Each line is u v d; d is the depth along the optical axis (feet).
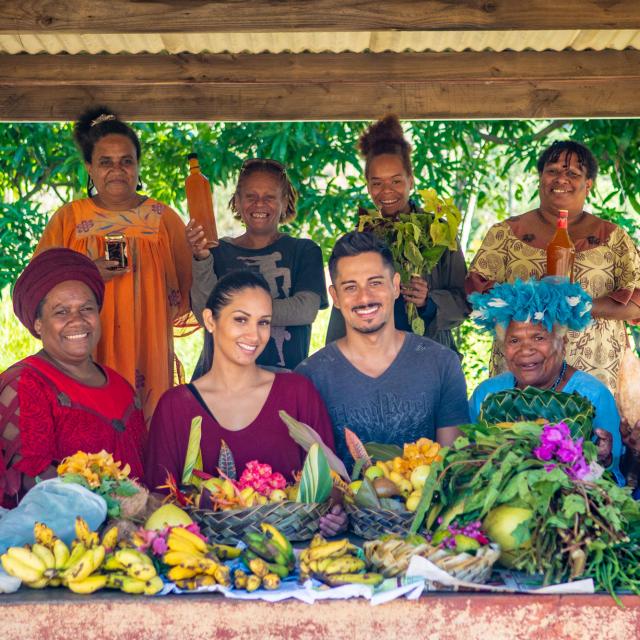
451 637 7.83
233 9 13.69
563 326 10.92
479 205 27.27
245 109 18.88
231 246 16.02
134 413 11.48
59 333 10.87
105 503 8.92
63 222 15.88
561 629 7.82
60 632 7.75
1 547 8.54
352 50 18.42
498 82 18.74
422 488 9.39
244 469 10.65
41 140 24.02
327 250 25.31
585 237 15.55
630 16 13.75
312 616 7.82
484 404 10.62
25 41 17.47
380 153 15.98
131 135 16.05
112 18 13.66
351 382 11.66
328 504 9.59
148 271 15.71
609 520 8.16
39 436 10.41
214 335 10.83
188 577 8.01
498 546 8.23
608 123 23.36
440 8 13.70
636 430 10.07
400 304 14.98
